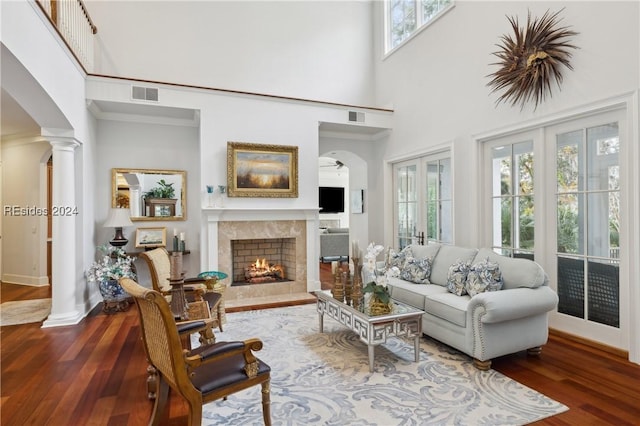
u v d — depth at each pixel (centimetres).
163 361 177
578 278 344
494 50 417
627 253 302
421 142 542
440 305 318
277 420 214
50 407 231
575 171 346
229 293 515
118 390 253
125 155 523
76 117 409
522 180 398
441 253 406
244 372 191
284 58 615
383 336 281
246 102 520
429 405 229
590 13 321
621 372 274
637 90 288
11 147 635
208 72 572
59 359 305
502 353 283
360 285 323
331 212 1159
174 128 548
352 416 218
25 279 627
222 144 507
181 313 256
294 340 349
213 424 211
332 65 646
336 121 574
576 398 237
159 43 550
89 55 495
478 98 440
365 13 674
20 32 262
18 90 310
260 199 529
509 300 277
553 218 365
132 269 501
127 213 478
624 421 210
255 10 600
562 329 356
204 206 498
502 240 422
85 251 448
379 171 653
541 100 364
